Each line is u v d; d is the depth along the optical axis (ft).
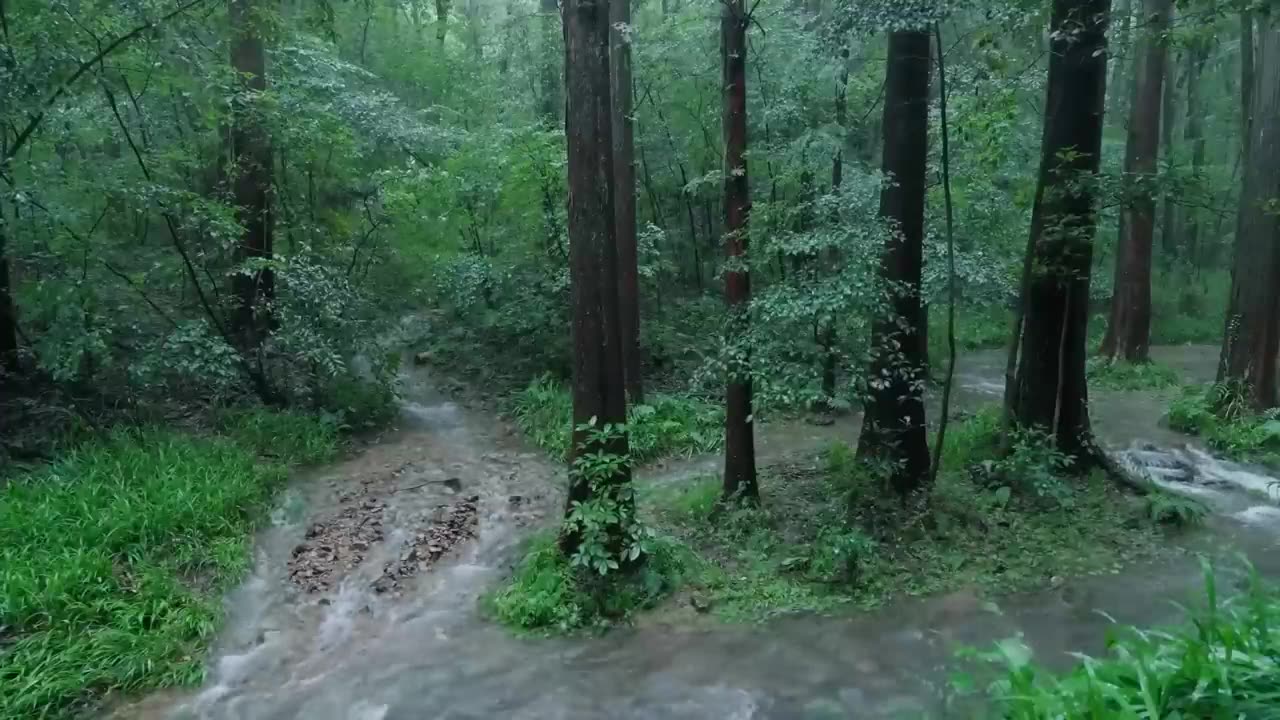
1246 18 42.01
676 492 31.27
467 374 47.06
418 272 53.21
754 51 42.80
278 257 36.47
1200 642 10.23
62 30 29.07
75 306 30.53
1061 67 28.22
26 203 28.43
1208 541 26.40
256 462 32.19
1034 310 30.68
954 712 17.88
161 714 19.06
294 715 19.07
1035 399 31.01
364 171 52.16
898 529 26.30
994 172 39.73
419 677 20.53
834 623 22.29
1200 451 35.91
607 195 23.08
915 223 27.12
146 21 30.89
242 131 38.83
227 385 35.65
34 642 19.99
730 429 28.02
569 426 37.83
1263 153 37.40
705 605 23.18
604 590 23.35
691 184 39.04
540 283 47.11
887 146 27.30
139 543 24.57
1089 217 28.09
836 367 28.91
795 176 35.86
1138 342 54.34
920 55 26.55
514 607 23.24
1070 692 10.05
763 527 26.84
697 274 58.75
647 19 61.16
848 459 31.17
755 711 18.49
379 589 24.99
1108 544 26.14
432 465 35.35
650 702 19.08
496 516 30.30
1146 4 46.44
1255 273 37.93
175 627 21.76
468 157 48.73
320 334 37.29
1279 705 8.83
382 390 40.83
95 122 34.42
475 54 72.90
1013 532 26.68
